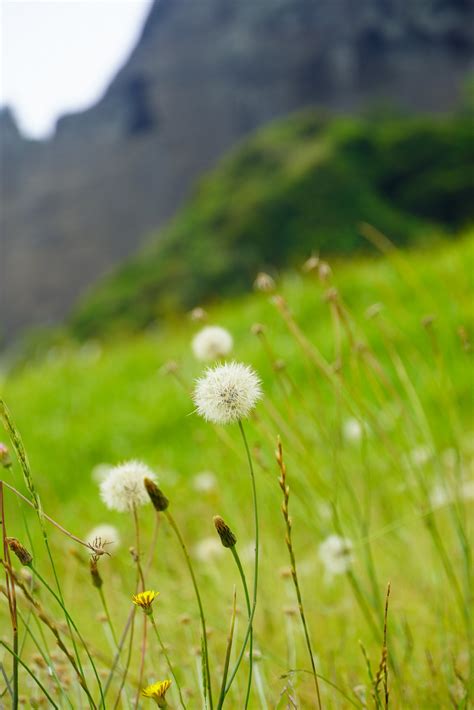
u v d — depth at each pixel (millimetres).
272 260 38594
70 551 1648
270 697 1652
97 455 6574
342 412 4074
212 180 47438
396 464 2385
